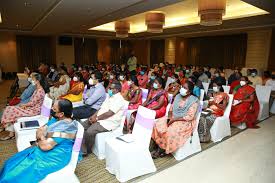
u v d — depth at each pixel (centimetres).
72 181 203
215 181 255
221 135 373
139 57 1441
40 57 1280
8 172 192
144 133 266
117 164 249
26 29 996
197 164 292
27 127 285
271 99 552
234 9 695
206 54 1106
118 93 308
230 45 998
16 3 491
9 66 1241
